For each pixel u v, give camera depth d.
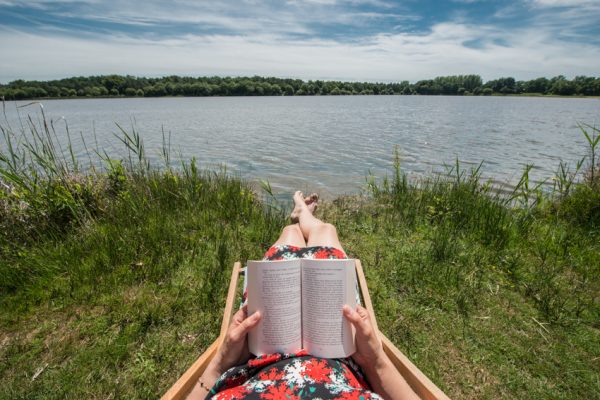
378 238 4.08
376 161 10.75
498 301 2.95
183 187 4.94
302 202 3.82
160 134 17.83
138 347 2.44
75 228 3.80
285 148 13.25
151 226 3.89
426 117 30.55
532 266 3.42
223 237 3.89
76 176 4.37
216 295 2.94
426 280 3.19
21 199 3.77
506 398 2.12
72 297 2.89
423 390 1.62
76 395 2.10
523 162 10.58
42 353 2.39
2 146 6.37
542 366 2.32
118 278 3.12
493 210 4.23
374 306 2.89
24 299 2.88
